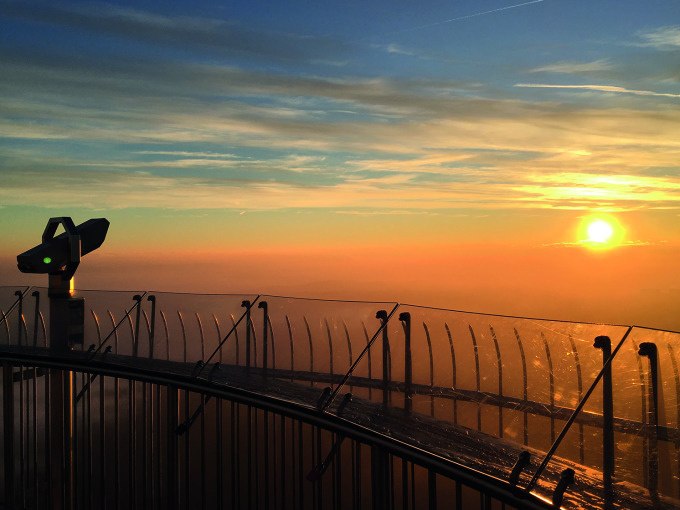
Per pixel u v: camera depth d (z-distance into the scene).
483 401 4.28
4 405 6.47
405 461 4.14
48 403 6.35
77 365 6.18
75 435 6.36
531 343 4.07
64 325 6.58
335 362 5.21
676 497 3.27
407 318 4.80
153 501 5.92
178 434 5.62
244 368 5.79
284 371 5.52
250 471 5.32
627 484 3.42
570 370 3.86
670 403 3.40
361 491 4.88
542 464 3.60
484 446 3.97
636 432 3.47
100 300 6.71
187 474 5.57
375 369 4.94
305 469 5.36
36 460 6.30
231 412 5.38
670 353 3.44
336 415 4.68
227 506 5.75
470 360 4.39
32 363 6.40
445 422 4.44
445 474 3.80
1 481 6.55
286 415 4.95
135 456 6.00
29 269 6.37
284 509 5.04
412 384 4.68
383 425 4.39
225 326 5.97
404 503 4.15
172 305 6.30
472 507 4.14
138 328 6.43
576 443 3.65
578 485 3.43
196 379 5.59
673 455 3.33
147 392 6.33
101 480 6.08
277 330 5.61
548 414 3.90
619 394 3.57
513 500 3.48
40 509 6.41
